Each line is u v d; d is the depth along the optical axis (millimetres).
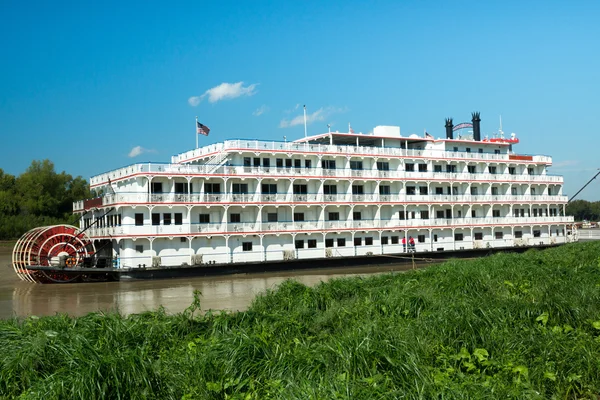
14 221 95000
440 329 17297
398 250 65375
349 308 22828
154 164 51469
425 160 67562
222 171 54531
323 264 59656
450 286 25438
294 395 12547
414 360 14055
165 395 13844
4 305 36969
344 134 62625
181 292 41938
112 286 46781
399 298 22453
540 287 23047
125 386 13352
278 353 15695
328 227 60562
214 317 21297
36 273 50031
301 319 21641
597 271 29438
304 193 60188
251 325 20109
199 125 60250
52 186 104125
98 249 53625
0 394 14047
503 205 74438
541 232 77688
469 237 70938
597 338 17312
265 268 56094
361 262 62312
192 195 52969
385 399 12047
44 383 13453
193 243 53312
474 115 79312
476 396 12609
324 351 14961
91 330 17750
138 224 50938
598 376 14961
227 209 54969
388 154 64625
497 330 17453
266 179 57000
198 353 16031
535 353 15977
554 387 14516
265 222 57344
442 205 69562
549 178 78750
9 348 16422
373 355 14102
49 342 15836
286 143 58031
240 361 15055
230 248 55062
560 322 19188
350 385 12555
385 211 65688
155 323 19594
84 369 13547
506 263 33906
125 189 54156
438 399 12453
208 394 13711
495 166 74500
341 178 61031
